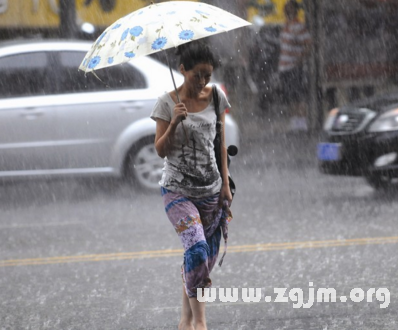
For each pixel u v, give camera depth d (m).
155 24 12.41
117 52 12.36
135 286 17.78
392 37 57.06
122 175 30.14
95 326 14.97
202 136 13.12
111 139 29.80
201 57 12.78
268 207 27.77
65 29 45.31
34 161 29.44
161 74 30.22
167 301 16.55
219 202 13.57
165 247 21.77
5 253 21.70
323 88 56.59
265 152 45.59
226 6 53.25
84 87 29.84
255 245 21.66
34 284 18.27
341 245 21.33
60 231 24.52
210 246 13.76
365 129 29.02
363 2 56.38
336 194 30.20
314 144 48.72
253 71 55.47
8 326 15.09
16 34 50.72
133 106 29.83
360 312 15.43
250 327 14.66
